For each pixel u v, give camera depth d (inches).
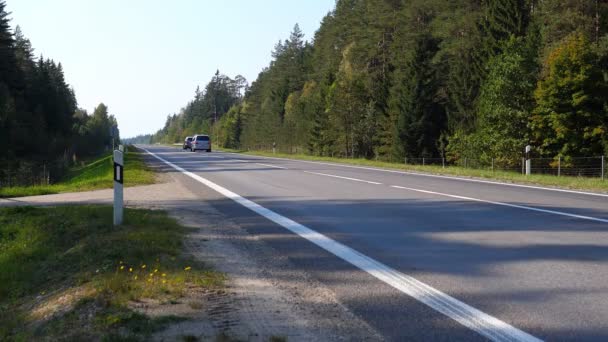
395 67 2593.5
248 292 250.4
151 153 2425.0
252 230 410.0
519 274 274.8
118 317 212.2
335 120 2559.1
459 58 2144.4
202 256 321.7
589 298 234.8
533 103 1683.1
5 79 2623.0
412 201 576.1
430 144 2244.1
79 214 480.4
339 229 409.4
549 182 791.7
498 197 609.3
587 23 1684.3
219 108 6924.2
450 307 226.1
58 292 278.7
